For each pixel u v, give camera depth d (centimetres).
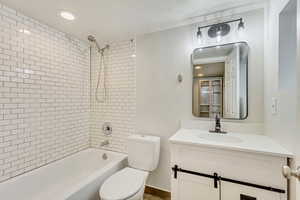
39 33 179
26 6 150
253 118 155
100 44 242
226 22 162
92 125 250
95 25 189
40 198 169
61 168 198
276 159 106
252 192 112
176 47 189
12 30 153
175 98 190
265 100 148
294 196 97
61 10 157
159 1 143
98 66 245
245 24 157
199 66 178
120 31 204
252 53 155
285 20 117
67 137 214
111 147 235
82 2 144
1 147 146
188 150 133
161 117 198
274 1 128
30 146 170
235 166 117
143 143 186
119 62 229
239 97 160
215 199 122
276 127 125
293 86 108
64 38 210
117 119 230
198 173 128
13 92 154
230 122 163
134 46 218
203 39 175
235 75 161
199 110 178
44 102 184
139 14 166
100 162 230
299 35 69
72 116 222
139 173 169
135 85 216
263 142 126
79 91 234
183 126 183
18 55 158
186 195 133
